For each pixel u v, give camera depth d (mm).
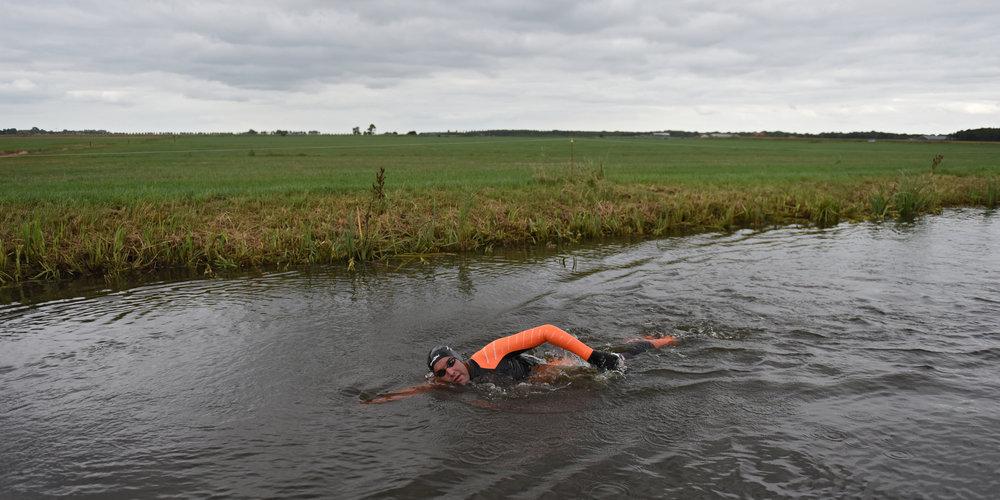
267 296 8516
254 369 5805
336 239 11312
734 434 4367
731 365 5656
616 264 10375
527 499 3643
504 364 5594
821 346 6055
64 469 4086
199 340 6656
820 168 28312
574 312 7504
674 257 10898
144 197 14250
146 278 9758
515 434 4477
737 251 11391
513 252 11789
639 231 13906
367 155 44469
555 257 11180
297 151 51031
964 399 4801
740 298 7914
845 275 9125
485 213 13578
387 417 4789
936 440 4184
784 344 6152
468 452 4219
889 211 16688
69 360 6102
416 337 6699
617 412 4789
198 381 5535
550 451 4207
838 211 16328
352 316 7484
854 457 4008
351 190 16656
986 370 5355
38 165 30828
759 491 3670
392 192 15820
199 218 12484
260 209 13633
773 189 18531
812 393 4992
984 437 4199
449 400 5098
